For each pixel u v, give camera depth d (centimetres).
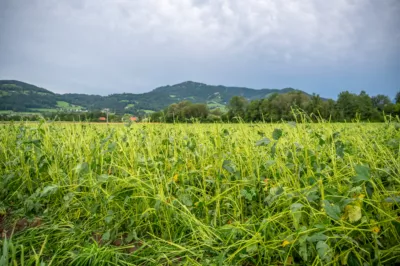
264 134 491
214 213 320
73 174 420
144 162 375
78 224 339
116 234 311
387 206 244
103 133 565
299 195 259
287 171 314
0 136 603
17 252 261
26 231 315
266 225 246
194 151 433
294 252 251
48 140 477
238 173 344
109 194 330
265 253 247
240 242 260
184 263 257
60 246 282
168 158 428
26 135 551
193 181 393
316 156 318
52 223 342
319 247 204
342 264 221
